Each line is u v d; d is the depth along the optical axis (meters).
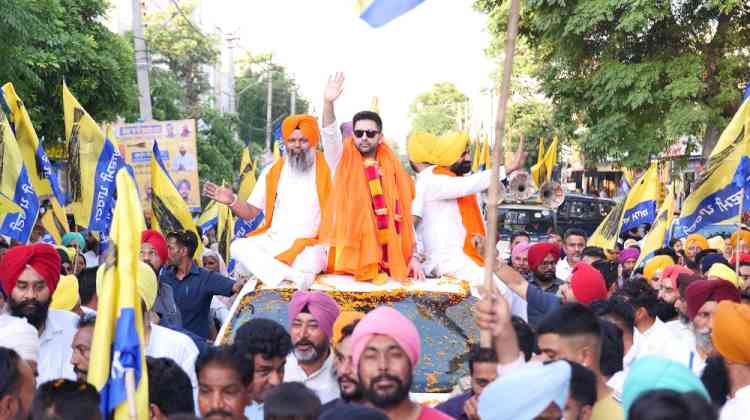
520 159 7.97
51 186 10.21
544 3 20.56
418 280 7.25
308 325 5.80
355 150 7.34
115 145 10.66
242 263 7.52
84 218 10.59
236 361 4.66
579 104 21.59
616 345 5.38
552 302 6.39
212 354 4.66
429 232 7.81
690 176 24.84
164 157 16.12
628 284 7.91
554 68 21.58
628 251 12.53
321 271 7.45
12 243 10.20
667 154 22.83
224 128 39.59
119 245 5.04
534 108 38.06
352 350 4.37
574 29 19.95
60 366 6.43
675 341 6.46
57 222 10.48
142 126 16.14
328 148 7.85
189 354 6.48
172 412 4.87
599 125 20.58
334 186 7.28
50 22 16.97
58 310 6.60
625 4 19.52
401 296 6.92
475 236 6.81
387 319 4.30
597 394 4.56
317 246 7.41
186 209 12.27
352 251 7.16
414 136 7.96
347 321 5.66
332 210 7.25
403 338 4.27
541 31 22.09
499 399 3.70
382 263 7.25
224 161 36.34
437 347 6.59
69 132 10.58
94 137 10.60
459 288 7.00
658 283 8.63
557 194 12.87
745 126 8.95
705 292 6.09
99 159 10.59
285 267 7.27
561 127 22.44
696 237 12.16
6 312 6.62
